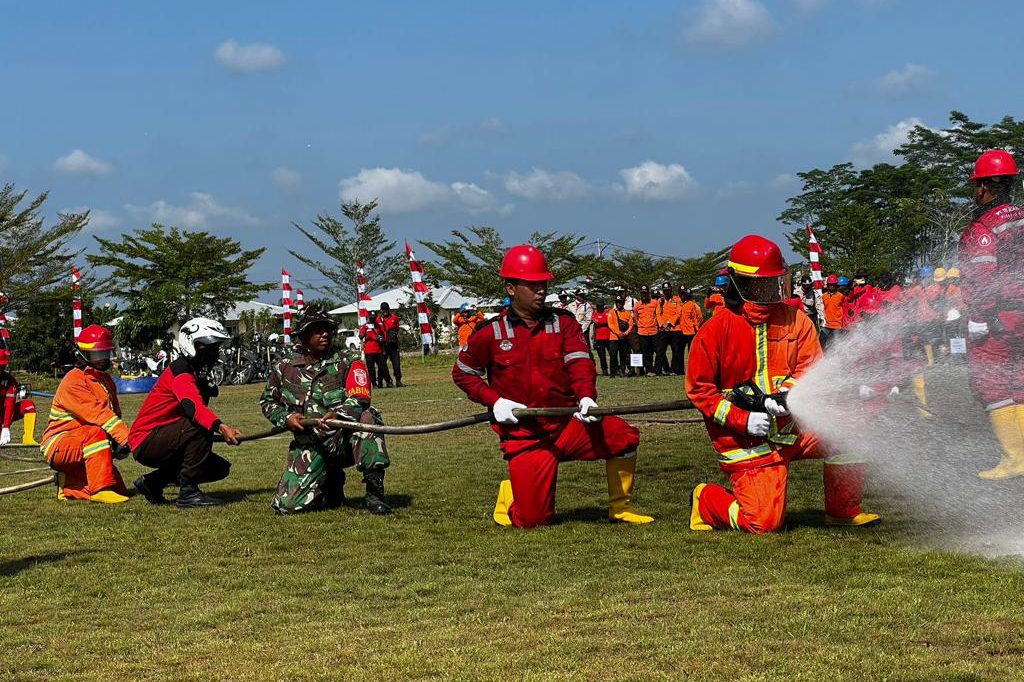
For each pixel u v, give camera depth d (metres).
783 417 6.57
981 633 4.35
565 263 58.09
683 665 4.12
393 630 4.81
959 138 63.00
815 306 22.62
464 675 4.13
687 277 57.97
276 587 5.80
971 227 8.00
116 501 9.14
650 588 5.36
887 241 47.84
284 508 8.16
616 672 4.08
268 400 8.35
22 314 43.00
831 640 4.35
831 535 6.45
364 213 60.59
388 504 8.41
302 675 4.23
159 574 6.23
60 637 4.93
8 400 13.77
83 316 44.50
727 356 6.59
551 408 6.93
